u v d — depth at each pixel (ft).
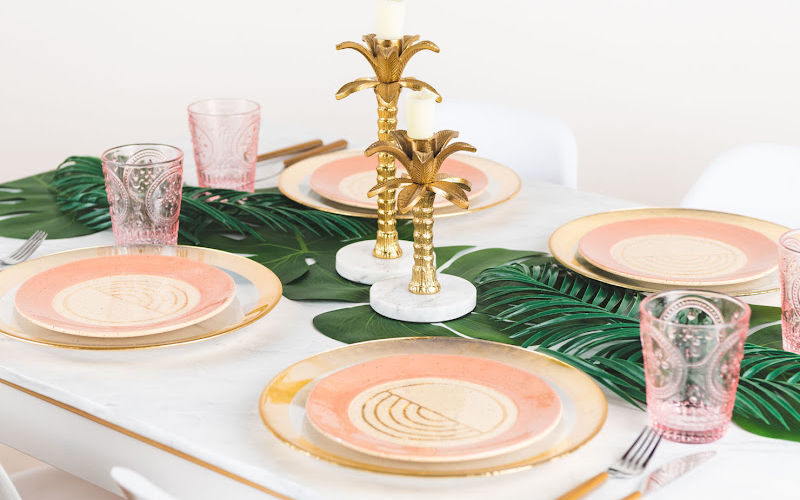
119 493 3.56
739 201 6.18
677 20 11.12
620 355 3.66
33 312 3.89
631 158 11.77
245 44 12.30
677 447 3.14
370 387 3.30
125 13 12.08
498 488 2.88
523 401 3.19
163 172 4.60
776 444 3.16
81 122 12.39
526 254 4.75
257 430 3.22
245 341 3.87
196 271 4.31
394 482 2.91
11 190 5.79
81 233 5.06
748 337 3.89
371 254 4.58
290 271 4.57
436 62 12.15
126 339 3.73
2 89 12.19
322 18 12.11
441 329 3.95
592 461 3.03
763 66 10.94
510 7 11.68
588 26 11.47
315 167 5.82
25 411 3.74
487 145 7.36
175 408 3.36
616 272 4.28
